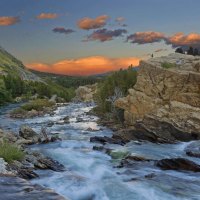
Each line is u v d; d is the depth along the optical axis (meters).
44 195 13.16
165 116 48.97
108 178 23.84
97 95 97.88
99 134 51.06
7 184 14.73
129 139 42.56
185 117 47.38
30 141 39.00
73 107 125.38
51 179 21.55
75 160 28.88
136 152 33.59
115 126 60.19
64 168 25.61
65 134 50.28
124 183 21.77
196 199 19.27
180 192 20.44
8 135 40.56
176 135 44.09
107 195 19.66
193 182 22.89
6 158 22.50
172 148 38.00
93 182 21.50
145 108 56.62
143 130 43.53
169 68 58.62
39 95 199.62
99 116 81.81
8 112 99.81
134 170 26.06
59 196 13.05
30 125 65.56
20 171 21.50
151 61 63.34
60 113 97.56
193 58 65.00
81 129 57.97
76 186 20.53
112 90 83.25
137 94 58.84
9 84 182.25
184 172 25.95
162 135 42.44
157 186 21.36
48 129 57.84
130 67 84.62
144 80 59.09
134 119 58.56
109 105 79.88
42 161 25.19
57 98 183.12
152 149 36.44
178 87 53.00
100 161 28.98
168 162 26.89
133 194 19.77
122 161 28.59
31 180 21.06
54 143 39.28
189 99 50.78
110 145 38.59
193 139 44.06
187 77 52.22
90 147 37.09
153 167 27.27
